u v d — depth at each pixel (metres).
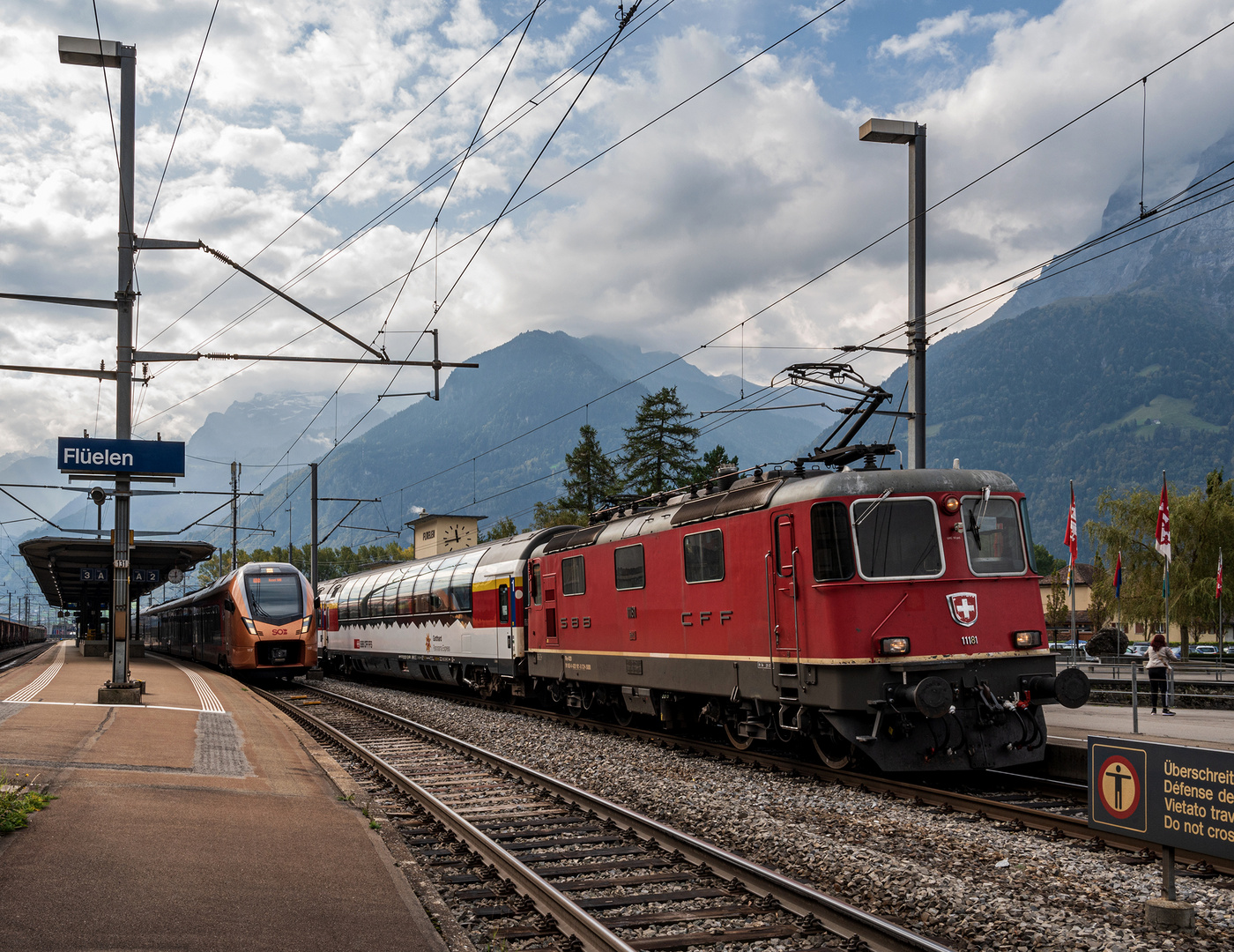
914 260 17.89
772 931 6.57
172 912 6.03
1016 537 12.73
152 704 18.25
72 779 9.82
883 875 7.85
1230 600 40.78
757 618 13.62
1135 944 6.22
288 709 23.19
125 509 18.38
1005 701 11.96
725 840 9.41
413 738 17.77
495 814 10.74
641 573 17.05
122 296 17.86
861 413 15.70
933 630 12.05
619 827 9.85
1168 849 6.59
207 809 9.16
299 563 97.75
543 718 20.91
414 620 29.61
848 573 12.02
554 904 7.04
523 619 23.00
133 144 17.91
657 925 6.83
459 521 76.50
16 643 79.81
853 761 12.79
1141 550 43.59
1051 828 9.39
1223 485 42.78
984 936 6.43
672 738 16.59
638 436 59.28
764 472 14.30
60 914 5.80
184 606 46.38
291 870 7.29
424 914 6.50
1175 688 21.78
